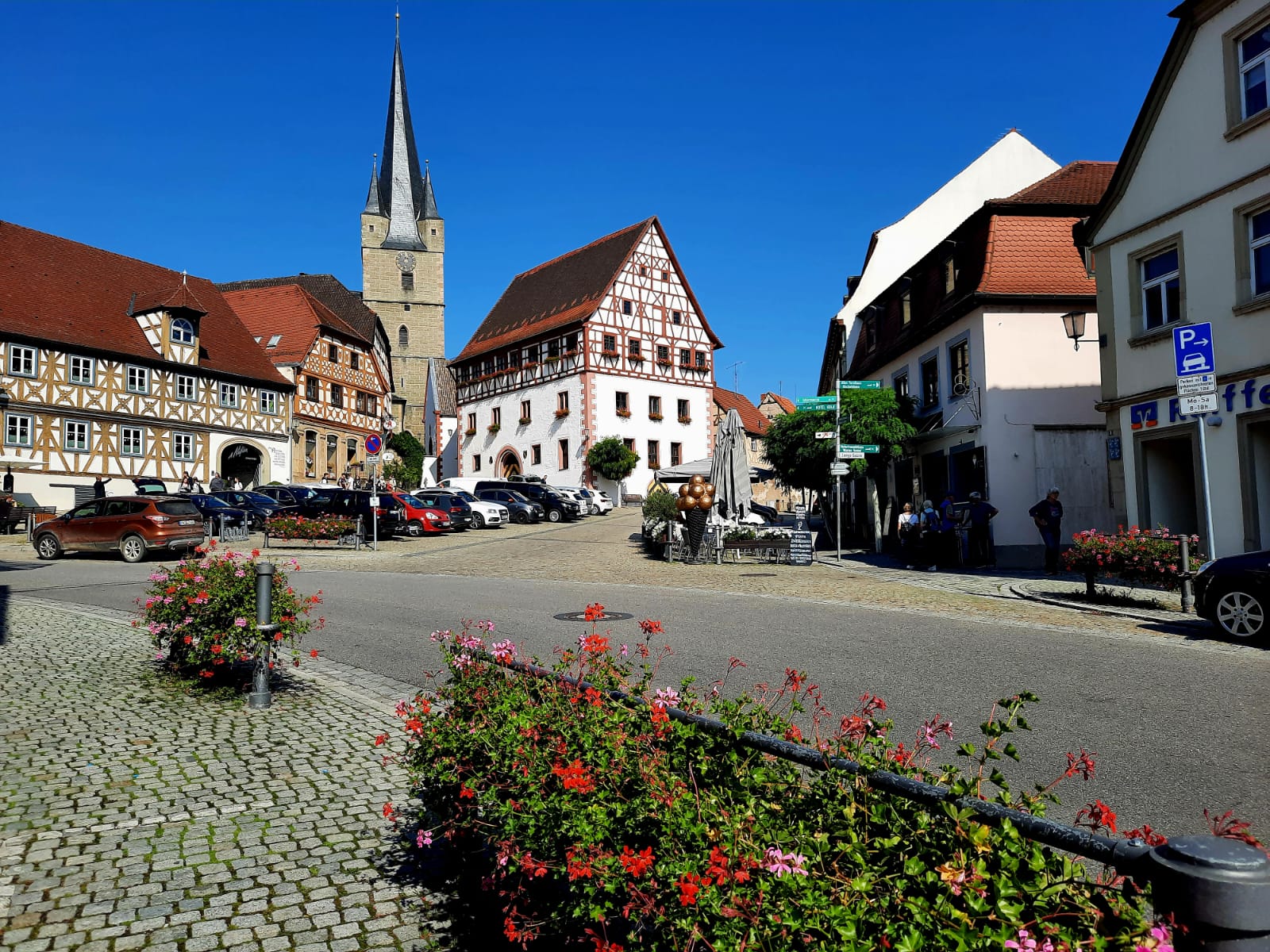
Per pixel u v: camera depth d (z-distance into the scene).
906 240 33.41
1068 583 15.34
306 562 21.50
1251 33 13.59
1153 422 15.51
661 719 3.00
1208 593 9.78
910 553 20.33
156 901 3.88
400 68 82.75
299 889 4.00
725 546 20.78
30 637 10.27
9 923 3.67
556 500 39.69
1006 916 1.80
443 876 4.14
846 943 1.86
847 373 33.28
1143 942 1.63
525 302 60.66
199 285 47.06
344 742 6.32
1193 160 14.59
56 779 5.41
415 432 81.31
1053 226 21.34
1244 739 5.87
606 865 2.44
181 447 41.47
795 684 3.72
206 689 7.85
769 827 2.40
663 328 55.62
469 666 4.09
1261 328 13.39
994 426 20.59
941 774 2.89
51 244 40.56
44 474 35.84
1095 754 5.62
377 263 81.19
